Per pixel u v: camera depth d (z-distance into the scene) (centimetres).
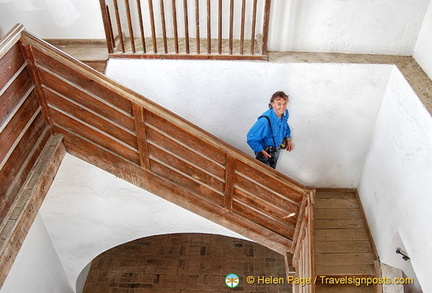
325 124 477
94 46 462
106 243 482
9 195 275
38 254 441
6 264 261
